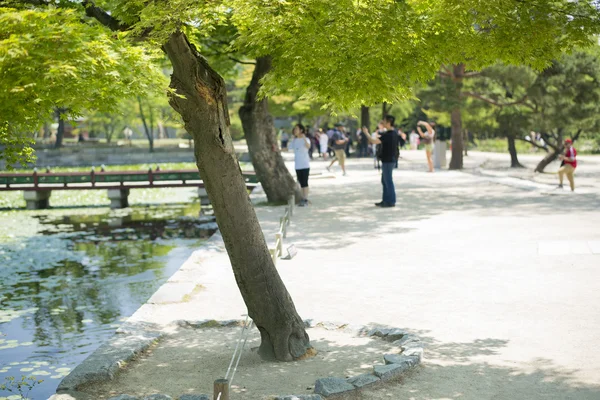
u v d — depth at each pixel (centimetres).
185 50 701
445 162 3981
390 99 820
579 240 1391
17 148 806
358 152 5434
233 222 751
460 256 1287
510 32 772
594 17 769
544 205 1998
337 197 2386
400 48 739
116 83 529
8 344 977
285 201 2208
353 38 739
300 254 1364
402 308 944
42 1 709
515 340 784
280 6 661
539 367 692
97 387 686
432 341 795
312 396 620
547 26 763
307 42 719
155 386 688
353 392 641
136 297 1272
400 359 710
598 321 841
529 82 3281
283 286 777
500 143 7338
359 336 839
